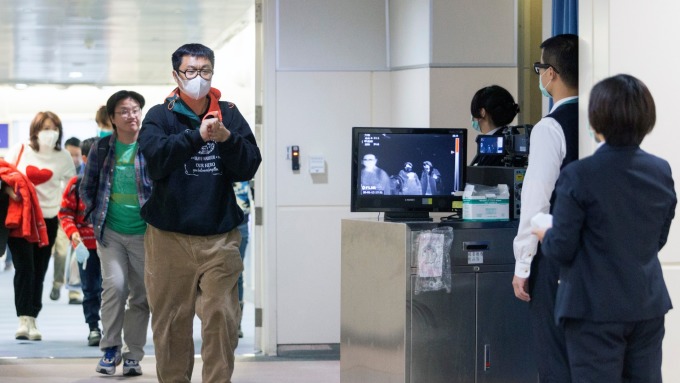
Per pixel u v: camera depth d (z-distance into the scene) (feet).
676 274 16.52
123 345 24.53
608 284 12.85
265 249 26.89
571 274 13.14
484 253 17.33
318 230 26.89
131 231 23.24
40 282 30.73
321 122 26.89
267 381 23.29
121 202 23.29
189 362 18.37
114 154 23.32
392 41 26.81
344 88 26.91
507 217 17.75
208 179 17.52
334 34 26.89
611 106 12.89
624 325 12.90
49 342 30.01
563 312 13.12
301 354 26.84
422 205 18.49
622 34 16.21
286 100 26.76
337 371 24.49
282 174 26.78
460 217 18.54
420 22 25.39
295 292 26.86
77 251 28.14
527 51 26.07
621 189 12.84
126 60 63.00
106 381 23.44
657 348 13.37
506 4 25.39
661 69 16.35
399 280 17.02
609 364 12.94
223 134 16.78
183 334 18.15
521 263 15.53
